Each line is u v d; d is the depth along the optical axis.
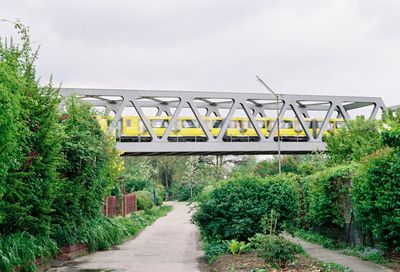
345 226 16.86
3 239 11.18
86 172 15.95
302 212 20.67
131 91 36.28
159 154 41.91
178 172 75.75
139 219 29.45
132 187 46.44
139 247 18.53
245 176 16.11
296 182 20.88
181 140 42.38
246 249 14.10
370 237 14.95
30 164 11.95
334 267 11.88
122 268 13.36
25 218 11.81
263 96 40.25
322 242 17.88
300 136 45.81
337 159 24.83
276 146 41.19
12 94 9.70
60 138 13.17
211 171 66.88
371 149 20.25
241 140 44.34
